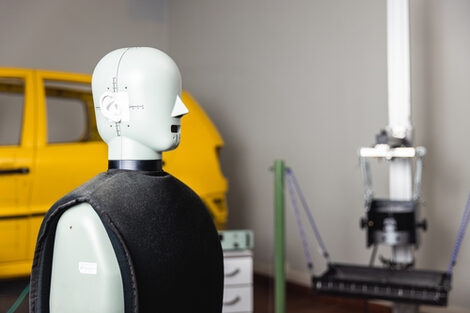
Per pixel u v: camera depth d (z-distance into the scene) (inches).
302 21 176.2
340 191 162.2
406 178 105.4
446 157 134.5
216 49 214.4
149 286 38.2
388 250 148.5
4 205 126.2
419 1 140.4
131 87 40.3
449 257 133.7
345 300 155.1
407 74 105.4
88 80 144.3
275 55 187.0
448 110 134.3
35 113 133.3
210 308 43.9
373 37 152.5
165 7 242.5
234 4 205.8
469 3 130.2
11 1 203.0
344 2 161.5
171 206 41.0
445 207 134.6
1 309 110.7
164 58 41.5
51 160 131.6
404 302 89.8
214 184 148.0
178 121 42.3
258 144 193.5
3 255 125.4
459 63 132.0
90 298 37.4
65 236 38.3
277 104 185.8
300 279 174.7
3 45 201.0
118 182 39.3
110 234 37.6
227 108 208.5
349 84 159.8
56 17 212.5
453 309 132.3
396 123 106.0
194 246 42.0
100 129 42.6
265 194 189.9
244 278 117.2
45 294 40.0
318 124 169.9
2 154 127.1
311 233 171.8
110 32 226.2
